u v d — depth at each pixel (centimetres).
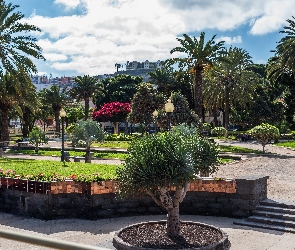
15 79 2702
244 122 5356
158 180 799
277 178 1677
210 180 1164
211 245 809
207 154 923
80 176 1184
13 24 2606
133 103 4250
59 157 2728
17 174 1262
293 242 906
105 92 7319
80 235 979
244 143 4019
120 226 1069
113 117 5466
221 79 4500
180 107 3181
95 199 1155
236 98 4547
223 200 1159
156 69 6000
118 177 900
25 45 2633
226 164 2223
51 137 5634
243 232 994
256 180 1124
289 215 1053
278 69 4412
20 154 2984
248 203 1118
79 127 2359
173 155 803
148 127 4253
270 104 5381
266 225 1041
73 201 1170
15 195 1227
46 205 1155
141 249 805
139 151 844
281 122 5169
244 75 4509
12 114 4809
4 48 2641
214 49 3438
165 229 954
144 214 1207
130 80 7481
